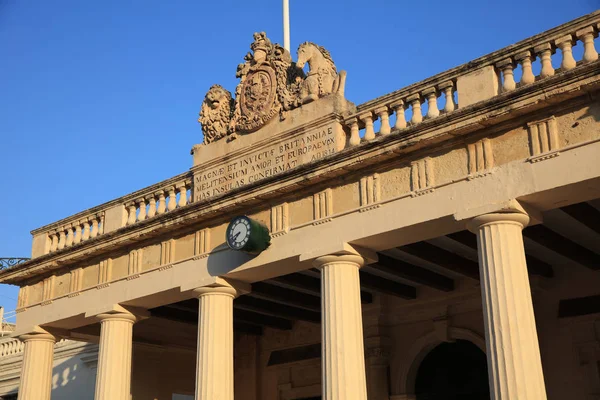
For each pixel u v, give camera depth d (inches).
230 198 837.2
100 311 955.3
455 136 690.2
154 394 1197.7
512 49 681.0
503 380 610.5
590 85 613.6
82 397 1320.1
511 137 663.8
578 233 819.4
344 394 701.9
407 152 720.3
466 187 676.7
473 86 703.1
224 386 818.8
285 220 802.2
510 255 640.4
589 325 878.4
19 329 1066.7
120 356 937.5
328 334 727.7
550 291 921.5
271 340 1202.0
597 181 613.0
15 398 1443.2
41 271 1056.2
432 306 1011.9
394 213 717.3
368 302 1059.3
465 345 1002.7
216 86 938.1
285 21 1022.4
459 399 991.6
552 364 896.9
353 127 794.2
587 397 860.6
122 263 967.6
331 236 757.3
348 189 763.4
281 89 864.9
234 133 897.5
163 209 954.7
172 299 921.5
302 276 963.3
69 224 1067.3
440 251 869.8
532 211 661.9
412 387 1031.0
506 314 624.4
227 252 846.5
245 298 1047.0
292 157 829.8
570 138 630.5
